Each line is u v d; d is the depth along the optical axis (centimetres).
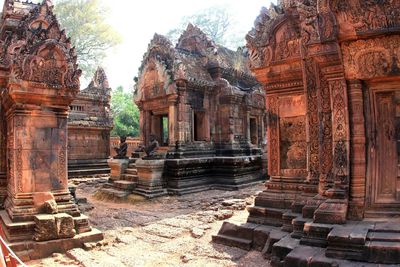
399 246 465
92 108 2220
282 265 554
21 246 662
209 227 873
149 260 650
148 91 1717
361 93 609
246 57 2080
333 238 496
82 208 1172
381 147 611
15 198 725
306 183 725
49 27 775
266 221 741
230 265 605
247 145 1788
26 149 742
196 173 1539
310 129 726
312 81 721
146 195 1357
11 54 912
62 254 692
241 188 1550
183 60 1705
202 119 1728
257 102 1886
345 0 570
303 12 640
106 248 730
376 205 590
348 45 593
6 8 1072
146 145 1748
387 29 552
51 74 761
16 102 734
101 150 2242
